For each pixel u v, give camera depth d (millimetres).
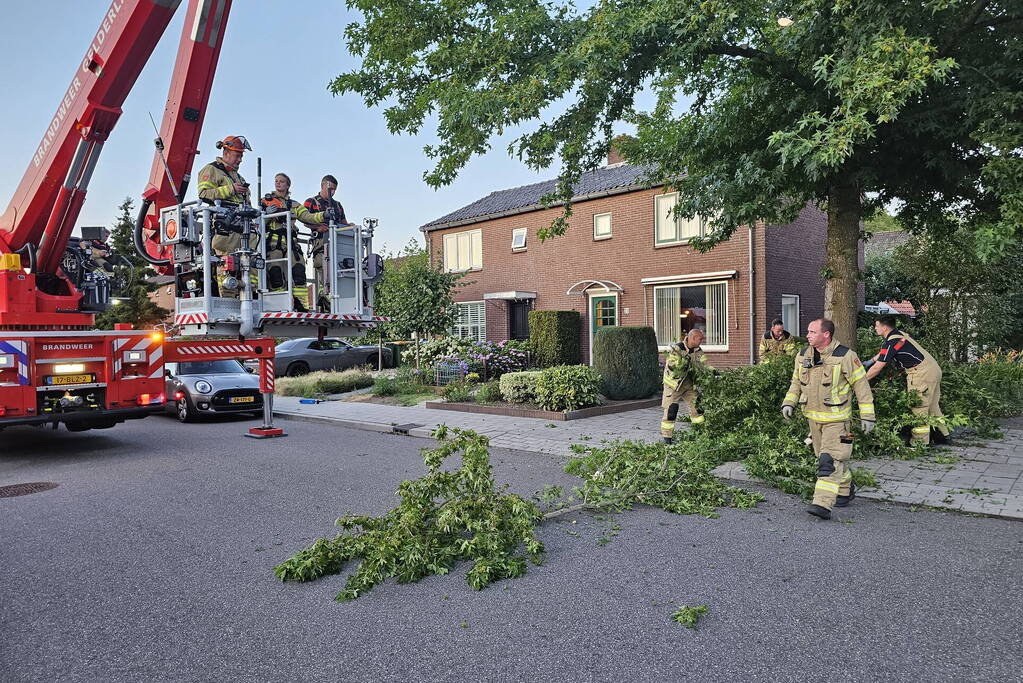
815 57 8148
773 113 8977
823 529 5230
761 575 4281
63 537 5406
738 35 8102
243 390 12844
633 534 5180
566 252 20266
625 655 3277
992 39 7801
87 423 9797
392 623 3699
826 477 5535
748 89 9172
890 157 8602
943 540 4926
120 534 5469
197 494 6805
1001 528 5207
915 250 13734
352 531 5371
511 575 4320
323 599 4062
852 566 4418
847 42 7059
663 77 8992
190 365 13703
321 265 8969
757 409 8109
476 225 22938
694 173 10320
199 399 12609
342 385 17031
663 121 10516
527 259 21312
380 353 19109
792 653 3266
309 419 12859
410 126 9227
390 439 10375
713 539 5020
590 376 11750
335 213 9156
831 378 5543
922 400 7586
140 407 9305
